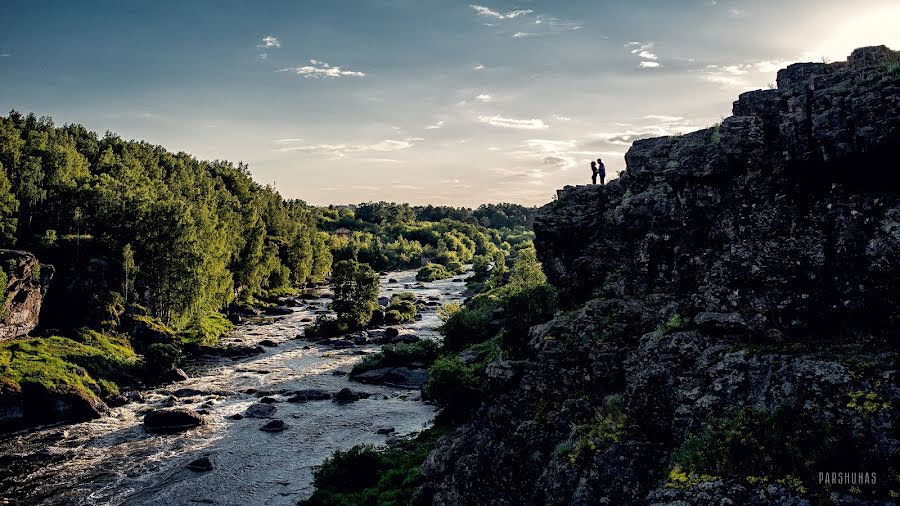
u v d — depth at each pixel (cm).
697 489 1717
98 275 9850
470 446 3161
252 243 16200
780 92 2409
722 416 1902
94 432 5694
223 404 6656
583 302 3562
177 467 4806
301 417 6119
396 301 13938
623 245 3488
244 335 11031
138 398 6869
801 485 1555
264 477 4575
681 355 2233
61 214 11688
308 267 19800
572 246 3800
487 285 15012
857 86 1992
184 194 16762
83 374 6994
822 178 2083
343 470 4288
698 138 3247
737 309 2180
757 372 1916
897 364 1636
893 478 1442
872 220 1903
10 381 6016
